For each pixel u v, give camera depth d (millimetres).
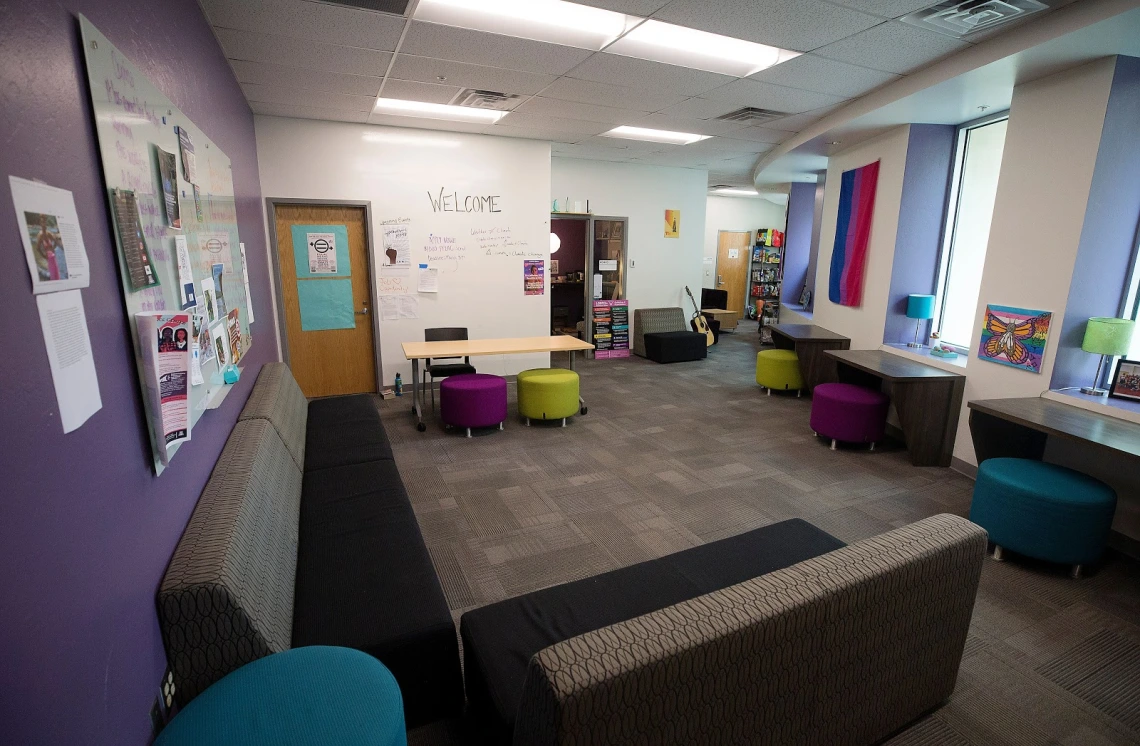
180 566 1321
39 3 953
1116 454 2320
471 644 1621
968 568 1646
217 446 2119
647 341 8000
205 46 2691
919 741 1708
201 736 1119
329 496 2502
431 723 1712
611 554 2746
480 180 5824
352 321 5629
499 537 2904
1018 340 3361
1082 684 1952
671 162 7578
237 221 3236
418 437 4488
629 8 2797
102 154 1190
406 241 5613
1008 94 3523
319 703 1207
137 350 1275
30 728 760
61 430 904
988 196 4195
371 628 1624
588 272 7801
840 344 5312
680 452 4184
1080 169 2998
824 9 2746
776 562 2037
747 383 6508
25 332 824
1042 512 2521
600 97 4352
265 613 1416
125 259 1269
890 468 3896
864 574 1414
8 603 731
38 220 887
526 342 5043
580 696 1039
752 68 3656
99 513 1021
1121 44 2680
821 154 5848
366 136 5281
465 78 3879
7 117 824
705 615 1240
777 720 1359
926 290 4664
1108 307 3150
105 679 984
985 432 3221
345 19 2904
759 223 12305
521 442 4383
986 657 2078
